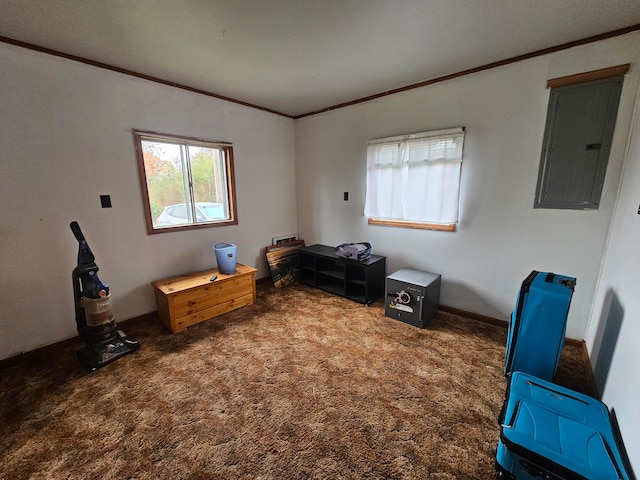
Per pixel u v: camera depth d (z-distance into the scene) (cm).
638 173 155
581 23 171
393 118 293
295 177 405
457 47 200
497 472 118
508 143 228
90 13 157
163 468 127
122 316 256
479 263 257
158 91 257
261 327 255
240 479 122
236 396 170
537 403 130
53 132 209
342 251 319
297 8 155
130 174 249
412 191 284
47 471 126
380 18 165
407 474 123
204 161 309
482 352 212
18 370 197
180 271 293
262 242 373
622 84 181
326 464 128
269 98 312
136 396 171
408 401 165
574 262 212
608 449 106
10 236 199
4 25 169
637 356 117
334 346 223
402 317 261
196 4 150
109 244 244
